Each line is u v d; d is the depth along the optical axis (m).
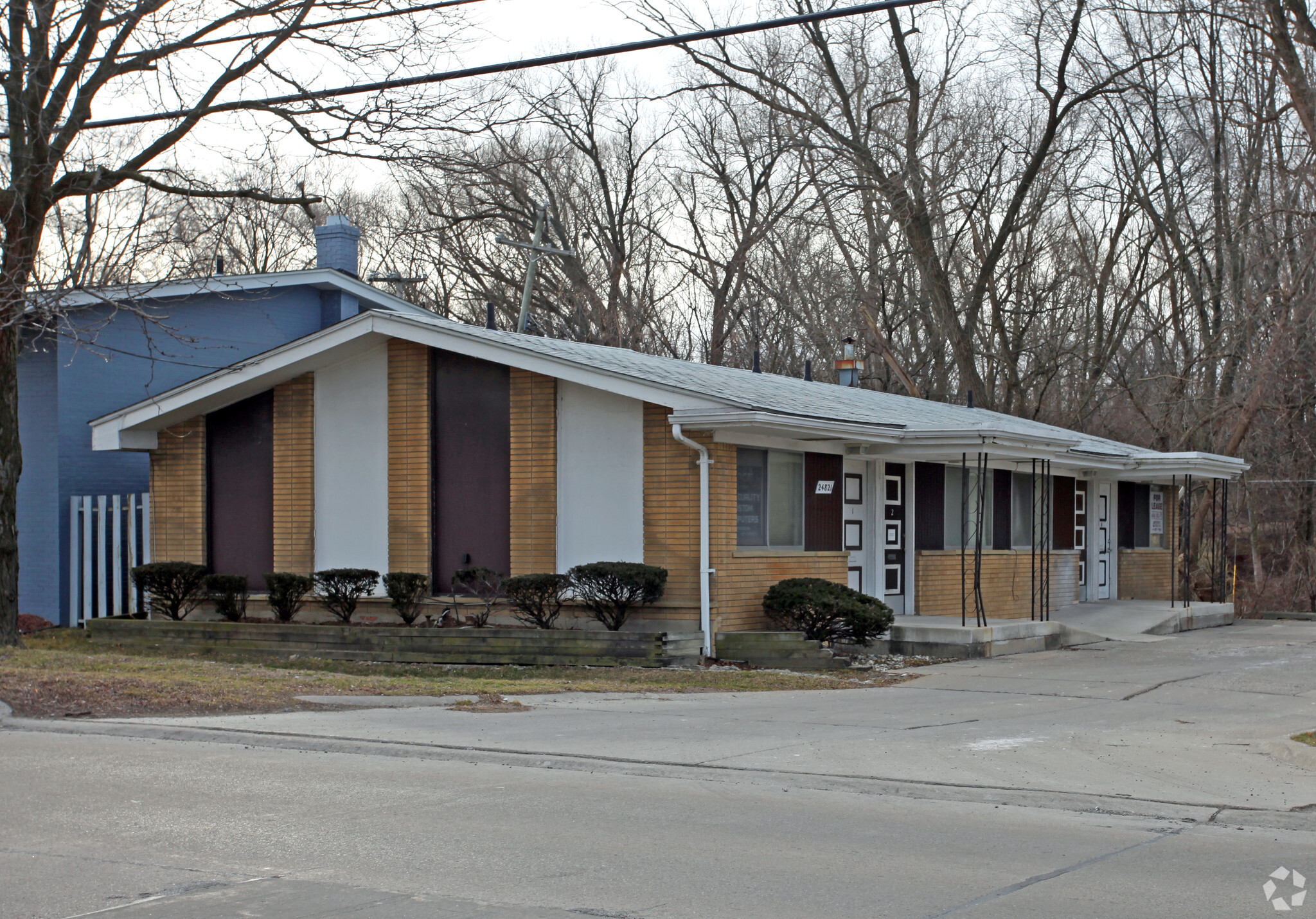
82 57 16.42
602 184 45.94
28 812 8.05
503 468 18.42
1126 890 6.41
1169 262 37.88
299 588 18.89
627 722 12.05
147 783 9.03
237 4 16.47
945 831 7.74
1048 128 35.78
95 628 19.70
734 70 38.62
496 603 18.22
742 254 44.38
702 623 16.86
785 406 17.36
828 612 17.25
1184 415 37.34
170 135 17.16
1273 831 7.89
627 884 6.43
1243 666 17.88
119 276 19.55
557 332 44.81
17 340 17.08
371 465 19.27
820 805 8.51
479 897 6.20
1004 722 12.27
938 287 37.25
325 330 18.61
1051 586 25.31
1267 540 36.22
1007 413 39.56
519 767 9.88
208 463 20.42
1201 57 35.38
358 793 8.73
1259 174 33.91
